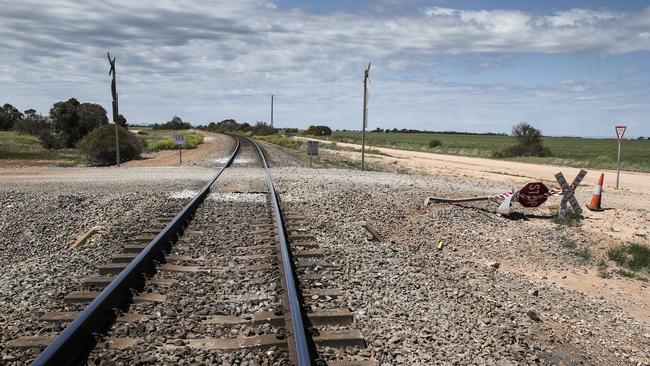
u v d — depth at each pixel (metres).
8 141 58.59
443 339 5.84
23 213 12.64
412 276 8.10
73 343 5.04
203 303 6.39
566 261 11.45
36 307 6.29
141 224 11.02
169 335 5.48
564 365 5.75
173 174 21.70
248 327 5.70
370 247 9.95
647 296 9.59
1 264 9.30
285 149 51.59
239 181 19.00
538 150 51.44
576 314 8.03
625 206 16.72
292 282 6.59
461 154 56.16
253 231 10.48
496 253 11.59
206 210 12.82
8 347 5.12
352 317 6.05
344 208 14.05
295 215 12.44
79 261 8.44
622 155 67.62
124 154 36.97
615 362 6.35
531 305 7.96
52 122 61.06
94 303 5.69
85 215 12.48
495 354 5.62
